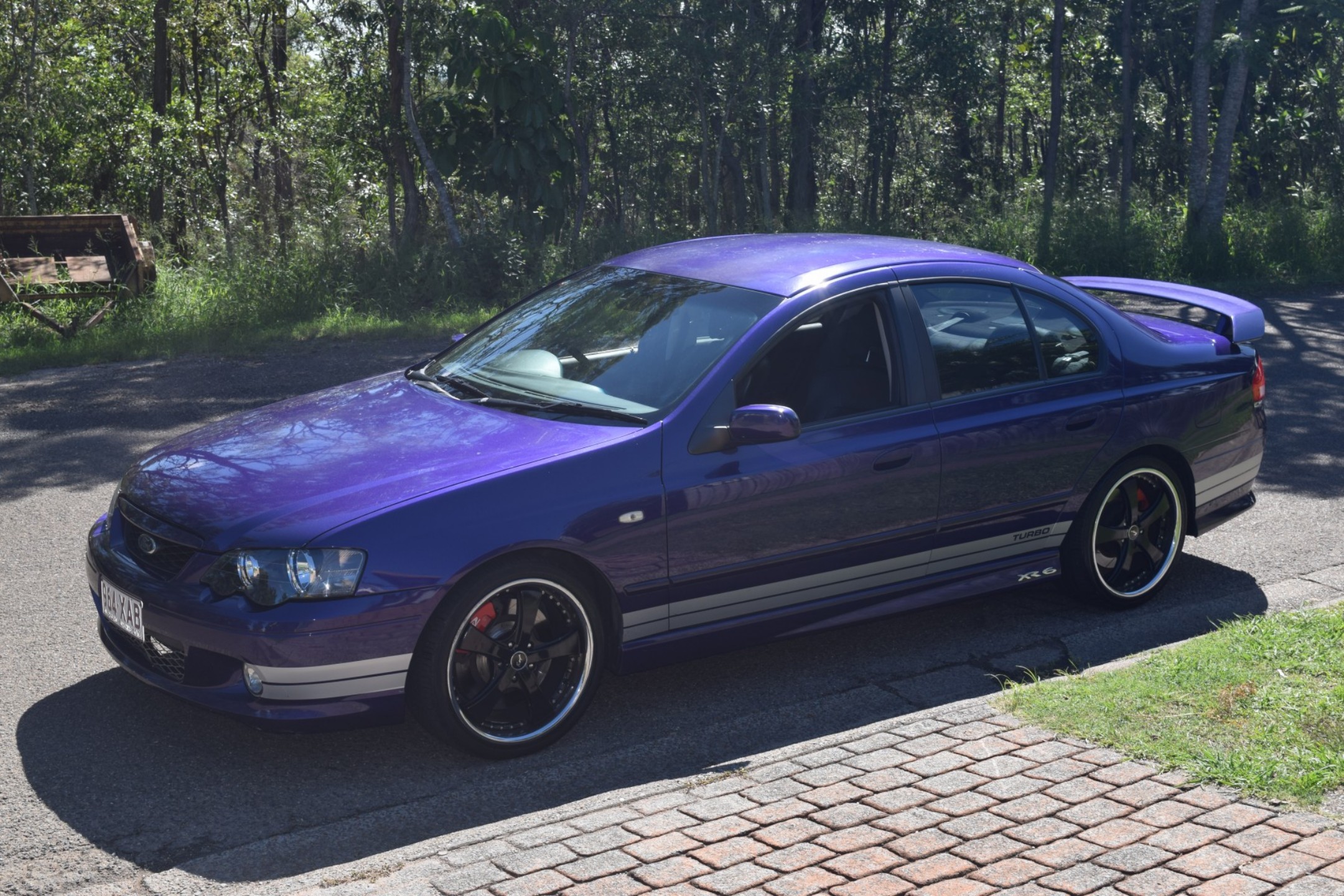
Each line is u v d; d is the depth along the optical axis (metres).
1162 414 5.50
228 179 27.64
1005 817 3.45
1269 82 31.52
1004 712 4.19
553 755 4.22
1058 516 5.32
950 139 36.38
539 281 16.61
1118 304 9.53
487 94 19.45
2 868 3.44
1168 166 35.12
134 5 26.17
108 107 25.05
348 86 22.14
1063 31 30.83
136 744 4.23
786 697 4.69
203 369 11.56
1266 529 6.73
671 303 4.99
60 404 9.97
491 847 3.33
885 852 3.26
